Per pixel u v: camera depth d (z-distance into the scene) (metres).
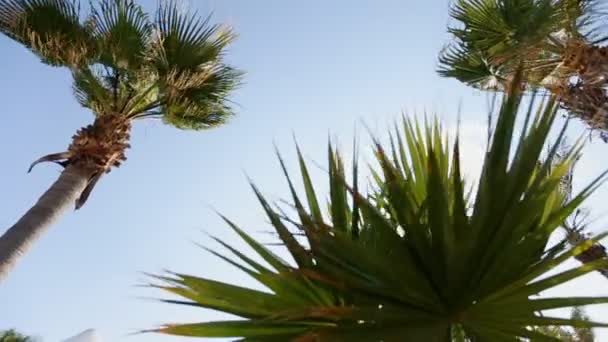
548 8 5.07
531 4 5.55
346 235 2.12
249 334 2.28
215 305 2.34
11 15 7.10
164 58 7.83
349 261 2.14
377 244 2.35
